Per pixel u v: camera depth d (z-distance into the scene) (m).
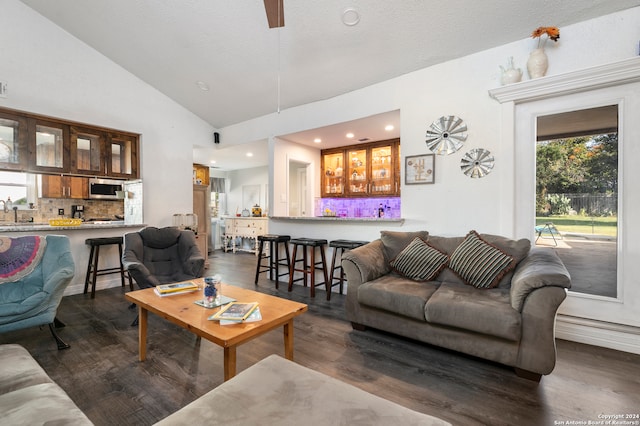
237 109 4.84
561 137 2.64
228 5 2.92
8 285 2.34
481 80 2.96
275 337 2.59
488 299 2.18
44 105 3.64
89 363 2.13
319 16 2.83
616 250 2.45
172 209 4.95
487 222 2.93
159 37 3.56
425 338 2.32
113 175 4.36
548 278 1.88
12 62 3.42
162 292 2.25
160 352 2.30
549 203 2.72
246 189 8.34
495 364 2.14
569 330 2.56
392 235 3.18
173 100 4.95
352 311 2.75
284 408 0.98
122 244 4.05
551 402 1.71
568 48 2.53
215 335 1.55
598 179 2.52
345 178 5.56
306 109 4.36
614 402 1.71
